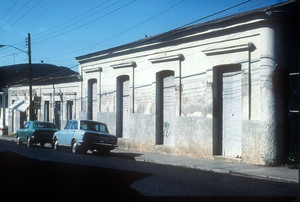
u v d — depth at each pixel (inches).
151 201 264.1
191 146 585.3
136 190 304.0
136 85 733.3
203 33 564.1
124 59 774.5
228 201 263.1
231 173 420.5
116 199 271.7
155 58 666.2
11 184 337.4
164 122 673.6
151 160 553.3
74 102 983.6
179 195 283.9
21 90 1363.2
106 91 839.1
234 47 511.8
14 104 1337.4
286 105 479.5
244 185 331.0
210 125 551.2
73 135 664.4
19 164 479.2
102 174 390.3
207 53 555.2
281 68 473.1
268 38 471.2
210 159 546.9
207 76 559.2
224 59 531.2
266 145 466.3
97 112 866.8
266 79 470.3
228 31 527.2
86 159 544.1
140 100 721.0
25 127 878.4
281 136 470.9
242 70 502.9
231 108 534.6
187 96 600.7
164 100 675.4
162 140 679.1
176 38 619.2
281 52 473.7
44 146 880.9
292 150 472.7
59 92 1067.9
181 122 607.8
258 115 480.7
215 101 553.0
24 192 299.9
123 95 800.3
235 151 524.1
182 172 414.3
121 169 431.5
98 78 868.0
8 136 1390.3
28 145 828.6
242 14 499.8
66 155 609.0
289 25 484.7
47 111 1176.8
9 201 269.3
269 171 415.8
